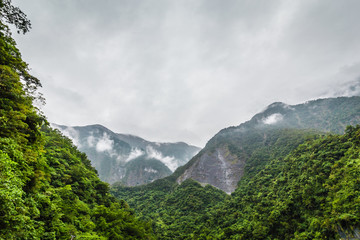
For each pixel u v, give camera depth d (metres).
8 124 12.46
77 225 20.73
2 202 6.46
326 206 33.09
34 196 13.57
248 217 50.12
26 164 12.25
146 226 42.50
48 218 14.36
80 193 32.19
